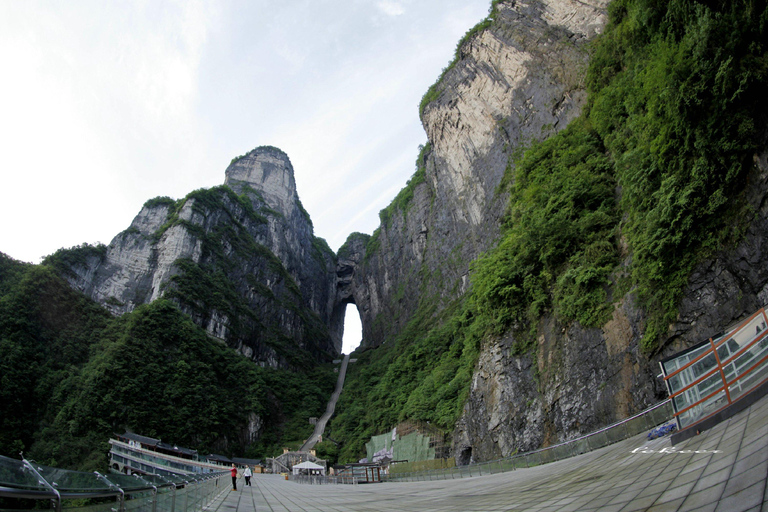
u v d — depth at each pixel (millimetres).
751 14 17188
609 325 23922
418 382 61000
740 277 17531
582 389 24391
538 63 62812
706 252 19094
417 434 47656
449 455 40094
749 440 7266
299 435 78188
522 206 39344
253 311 108125
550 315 29484
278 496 20344
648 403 20281
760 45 17078
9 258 83438
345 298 163750
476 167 75688
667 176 20797
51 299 77312
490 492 13836
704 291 18875
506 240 38719
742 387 9977
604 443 19000
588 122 37094
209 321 91688
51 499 5039
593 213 28453
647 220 21719
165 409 66062
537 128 60031
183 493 10484
